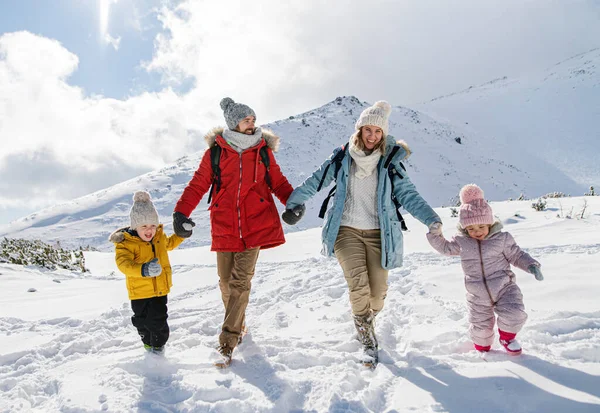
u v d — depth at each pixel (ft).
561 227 28.19
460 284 16.93
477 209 11.02
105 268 34.76
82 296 21.52
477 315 11.02
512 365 9.98
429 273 18.92
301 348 12.29
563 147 249.14
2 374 11.81
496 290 10.85
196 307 17.87
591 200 37.60
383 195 11.89
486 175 196.85
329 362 11.22
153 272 11.14
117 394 9.95
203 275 26.03
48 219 172.55
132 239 12.07
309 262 26.25
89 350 13.37
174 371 11.21
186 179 180.24
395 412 8.63
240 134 12.67
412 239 29.55
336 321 14.67
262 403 9.17
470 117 328.49
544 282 15.52
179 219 12.13
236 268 12.44
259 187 13.17
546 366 9.76
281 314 16.06
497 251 11.01
